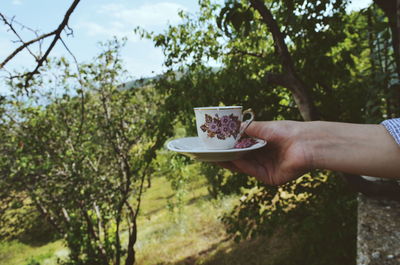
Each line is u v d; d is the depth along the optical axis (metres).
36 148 6.01
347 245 3.97
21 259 10.64
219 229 10.02
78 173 6.05
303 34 3.54
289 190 4.36
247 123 1.15
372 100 2.43
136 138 6.36
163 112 5.02
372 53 2.60
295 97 2.33
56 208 6.55
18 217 7.00
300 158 0.84
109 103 6.57
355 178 1.90
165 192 16.02
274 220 4.42
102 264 6.92
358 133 0.78
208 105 4.49
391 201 1.81
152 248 9.88
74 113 6.39
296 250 6.16
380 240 1.42
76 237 6.98
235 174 4.98
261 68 3.89
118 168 6.64
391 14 2.14
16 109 5.97
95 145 6.32
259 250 7.36
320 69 4.13
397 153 0.70
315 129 0.86
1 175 6.08
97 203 6.44
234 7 1.67
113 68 6.27
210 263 7.79
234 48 4.34
